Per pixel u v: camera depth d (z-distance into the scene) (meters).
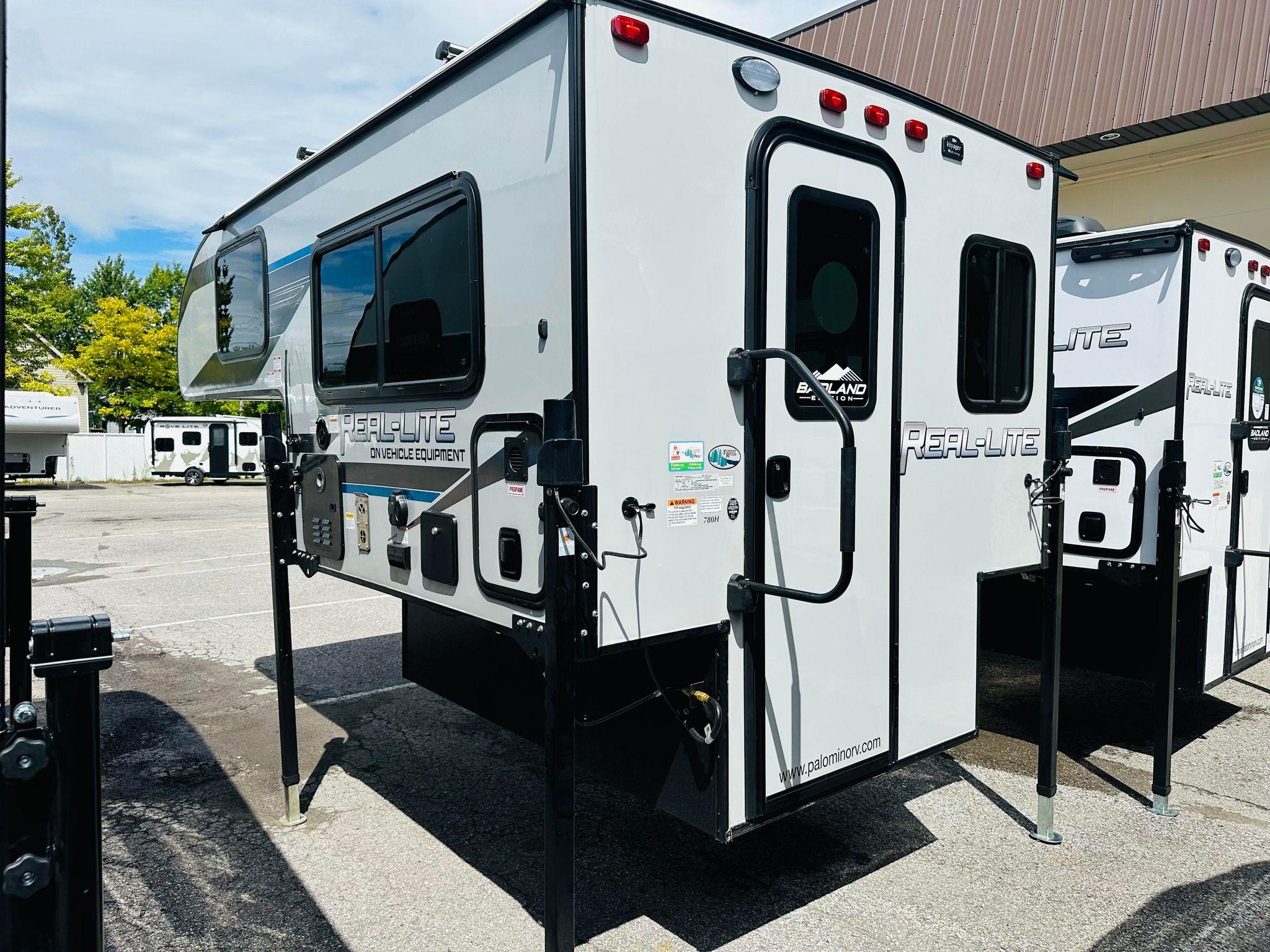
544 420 2.06
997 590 4.85
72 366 32.00
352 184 3.29
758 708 2.53
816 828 3.55
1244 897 3.02
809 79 2.57
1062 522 3.38
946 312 3.04
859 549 2.79
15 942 1.42
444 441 2.79
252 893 3.10
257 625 7.17
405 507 3.05
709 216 2.36
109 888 3.13
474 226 2.54
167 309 59.09
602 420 2.18
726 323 2.42
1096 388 4.30
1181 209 8.62
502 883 3.16
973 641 3.25
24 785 1.41
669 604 2.33
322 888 3.13
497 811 3.76
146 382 32.88
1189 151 8.41
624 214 2.19
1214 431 4.29
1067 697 5.26
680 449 2.34
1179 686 4.30
